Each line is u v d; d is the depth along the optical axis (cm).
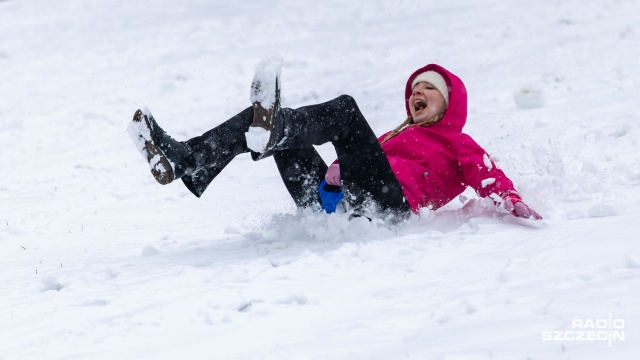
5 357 887
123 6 6962
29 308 1057
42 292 1156
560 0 5275
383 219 1325
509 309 872
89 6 7144
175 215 1891
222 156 1162
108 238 1656
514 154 1975
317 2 6181
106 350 886
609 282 916
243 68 4509
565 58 3656
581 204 1398
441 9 5441
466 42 4425
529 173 1570
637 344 739
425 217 1365
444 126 1460
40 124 3612
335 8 5884
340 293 1016
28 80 4716
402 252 1176
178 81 4381
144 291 1077
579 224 1229
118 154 2936
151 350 873
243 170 2464
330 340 850
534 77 3338
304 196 1402
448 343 798
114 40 5666
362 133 1266
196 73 4500
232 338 888
